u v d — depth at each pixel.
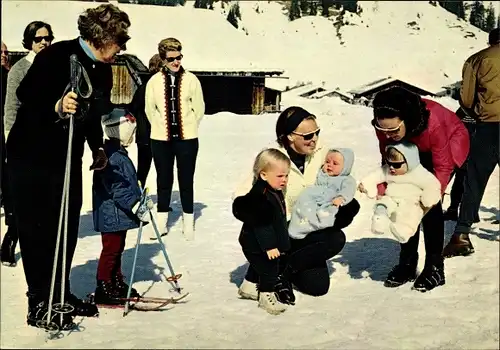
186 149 6.32
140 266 5.36
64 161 3.97
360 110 19.03
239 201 4.24
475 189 5.66
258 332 3.93
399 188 4.61
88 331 3.94
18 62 5.02
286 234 4.39
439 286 4.79
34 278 4.02
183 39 29.47
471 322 4.16
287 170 4.29
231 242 6.23
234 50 30.84
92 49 3.94
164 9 29.97
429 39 36.25
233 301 4.51
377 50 36.78
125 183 4.27
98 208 4.32
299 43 36.69
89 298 4.48
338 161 4.58
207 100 26.33
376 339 3.83
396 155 4.55
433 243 4.78
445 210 7.40
